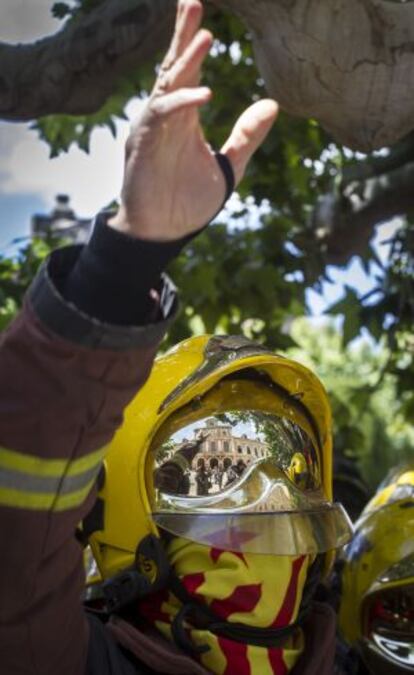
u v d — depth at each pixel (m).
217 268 4.61
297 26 2.10
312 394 2.01
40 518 1.57
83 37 2.71
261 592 1.87
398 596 2.36
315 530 1.89
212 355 1.93
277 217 4.63
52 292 1.49
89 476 1.59
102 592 1.93
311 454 2.00
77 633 1.72
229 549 1.83
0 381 1.52
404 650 2.33
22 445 1.54
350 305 4.30
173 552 1.89
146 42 2.71
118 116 3.90
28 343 1.50
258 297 4.65
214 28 3.78
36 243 4.68
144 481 1.89
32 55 2.75
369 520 2.51
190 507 1.87
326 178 4.64
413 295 4.38
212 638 1.85
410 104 2.15
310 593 1.96
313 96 2.15
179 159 1.52
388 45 2.12
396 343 4.45
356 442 5.04
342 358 9.67
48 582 1.62
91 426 1.54
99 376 1.51
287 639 1.92
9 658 1.65
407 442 8.45
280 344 4.82
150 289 1.53
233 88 4.23
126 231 1.51
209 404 1.94
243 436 1.93
